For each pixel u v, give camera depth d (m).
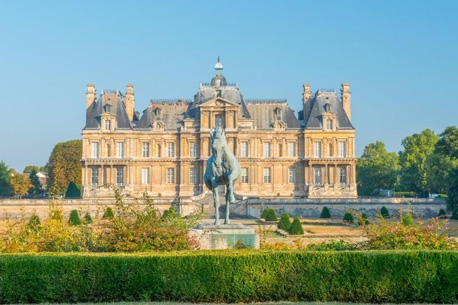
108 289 23.33
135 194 127.69
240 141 129.00
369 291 23.09
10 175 179.25
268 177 129.50
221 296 23.19
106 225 29.39
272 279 23.20
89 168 126.75
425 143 165.00
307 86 136.12
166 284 23.12
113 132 127.19
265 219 89.12
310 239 55.75
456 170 101.56
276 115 131.38
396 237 28.83
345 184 128.00
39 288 23.22
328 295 23.28
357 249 28.84
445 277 22.94
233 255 23.36
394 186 172.88
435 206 102.62
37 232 31.23
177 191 128.50
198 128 128.75
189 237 30.03
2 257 23.48
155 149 129.38
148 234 28.36
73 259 23.41
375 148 185.12
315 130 128.38
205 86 133.50
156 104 133.38
